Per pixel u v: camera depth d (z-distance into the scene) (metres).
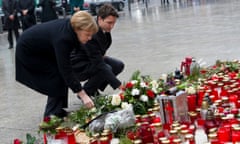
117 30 20.03
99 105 5.84
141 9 33.22
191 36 14.70
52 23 5.80
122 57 12.38
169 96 5.11
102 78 7.12
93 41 6.45
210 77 7.31
